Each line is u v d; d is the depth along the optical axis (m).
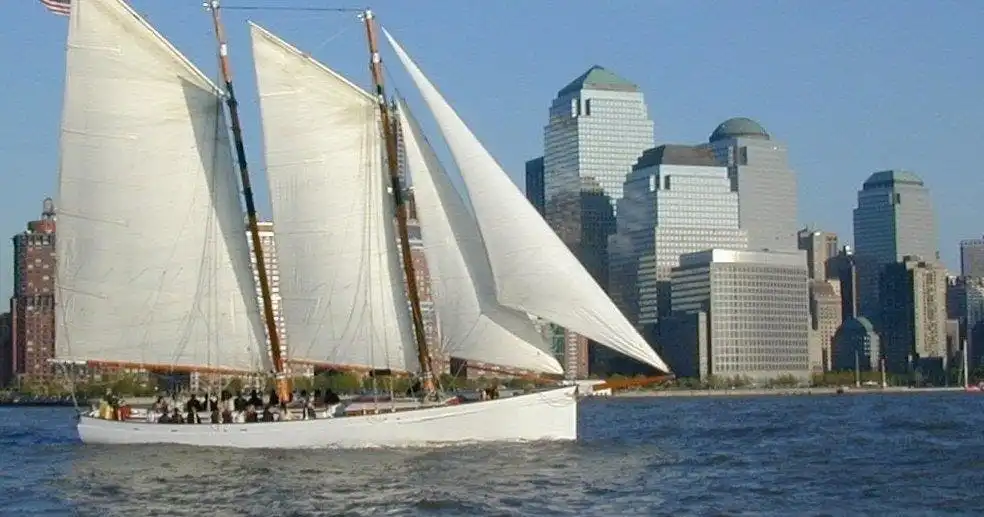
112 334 90.25
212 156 90.50
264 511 64.00
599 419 162.38
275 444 85.88
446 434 85.12
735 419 156.38
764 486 71.56
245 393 92.81
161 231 89.88
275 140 89.44
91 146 89.12
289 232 89.88
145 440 89.12
